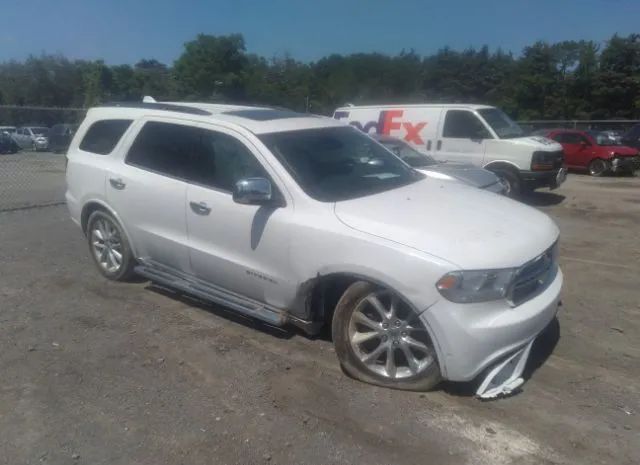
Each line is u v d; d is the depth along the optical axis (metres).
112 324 4.95
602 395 3.79
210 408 3.67
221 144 4.68
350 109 12.87
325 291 4.14
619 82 53.81
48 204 10.56
